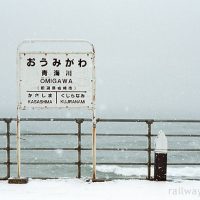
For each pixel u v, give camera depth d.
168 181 6.70
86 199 5.50
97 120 6.58
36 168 48.38
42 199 5.48
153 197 5.65
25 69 6.48
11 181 6.44
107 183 6.50
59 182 6.55
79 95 6.50
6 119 6.60
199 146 73.00
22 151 63.22
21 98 6.48
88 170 47.06
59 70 6.50
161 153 6.70
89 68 6.50
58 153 61.81
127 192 5.90
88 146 69.81
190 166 50.09
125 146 69.56
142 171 45.88
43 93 6.50
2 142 77.12
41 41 6.44
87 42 6.47
